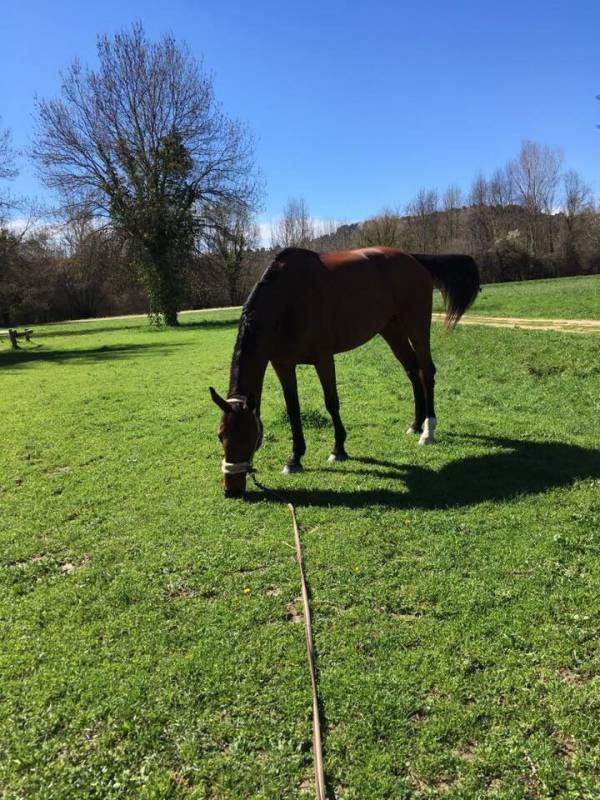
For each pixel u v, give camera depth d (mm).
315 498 4805
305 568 3625
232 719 2422
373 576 3492
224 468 4691
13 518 4793
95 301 56844
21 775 2215
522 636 2828
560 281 38375
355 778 2105
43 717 2490
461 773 2107
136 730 2391
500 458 5555
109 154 28672
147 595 3424
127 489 5355
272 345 4984
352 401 8523
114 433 7555
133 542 4176
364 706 2439
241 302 55562
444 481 5023
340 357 13555
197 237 30594
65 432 7730
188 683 2643
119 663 2809
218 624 3092
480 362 10953
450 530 4039
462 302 6672
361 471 5453
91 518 4699
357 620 3053
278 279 5020
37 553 4141
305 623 3043
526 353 10984
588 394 8016
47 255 49750
